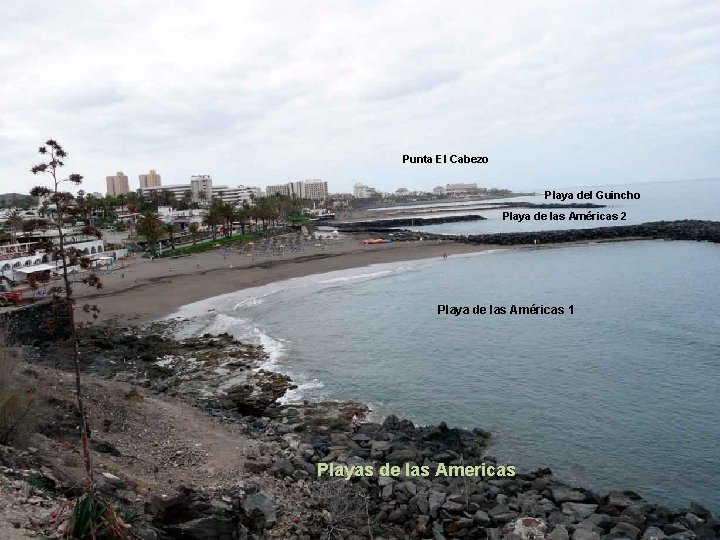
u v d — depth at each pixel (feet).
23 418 46.32
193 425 68.80
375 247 325.01
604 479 65.57
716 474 66.33
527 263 254.47
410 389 96.07
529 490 59.26
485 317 150.41
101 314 154.61
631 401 88.74
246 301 175.22
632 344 119.34
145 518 37.29
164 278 214.69
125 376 94.99
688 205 638.12
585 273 219.20
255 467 56.54
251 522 43.62
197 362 110.11
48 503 34.55
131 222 404.77
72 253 38.55
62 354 110.73
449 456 66.33
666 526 50.88
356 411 84.58
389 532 48.91
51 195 36.52
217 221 369.30
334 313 158.30
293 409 85.25
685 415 82.79
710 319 136.46
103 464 48.32
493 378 101.35
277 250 310.65
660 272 210.59
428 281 214.28
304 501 50.08
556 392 93.61
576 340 124.77
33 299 142.41
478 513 51.19
